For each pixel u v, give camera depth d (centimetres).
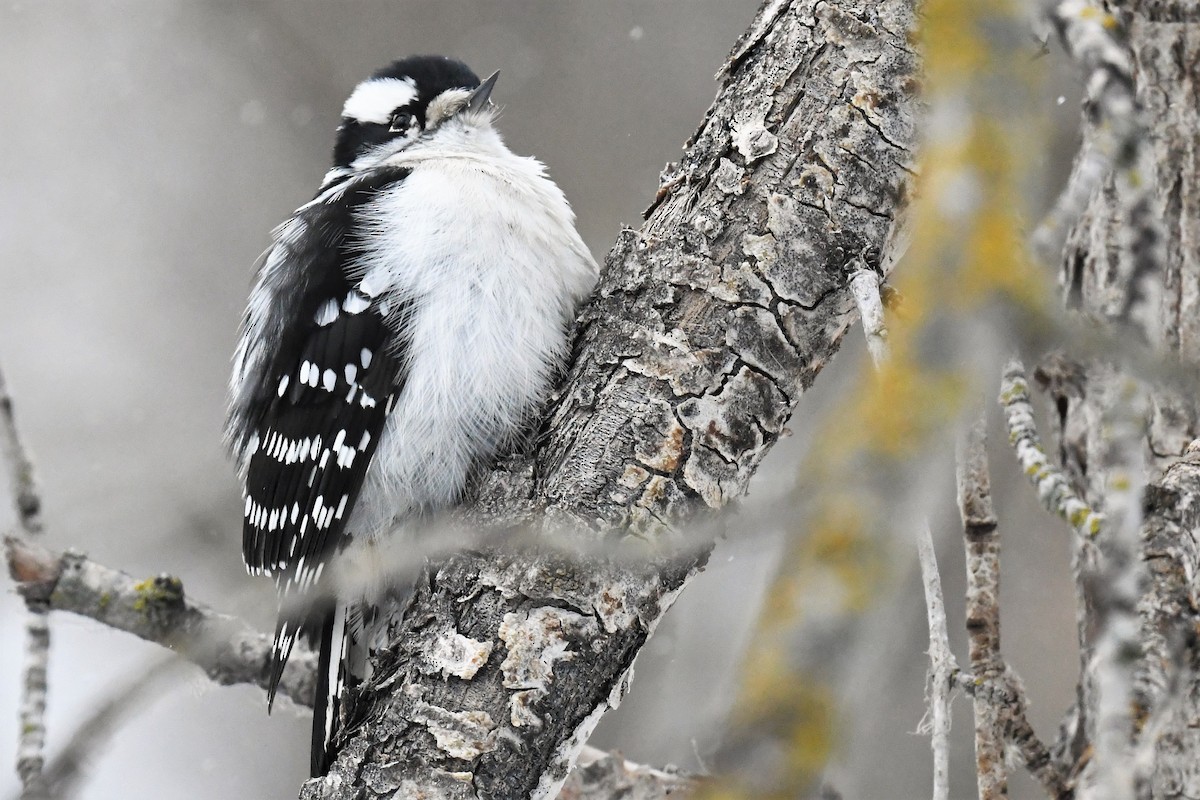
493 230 726
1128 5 595
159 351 1542
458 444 695
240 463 838
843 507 208
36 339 1533
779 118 560
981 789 531
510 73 1489
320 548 729
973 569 567
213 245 1581
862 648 197
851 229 550
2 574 744
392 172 792
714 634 879
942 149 247
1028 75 251
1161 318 576
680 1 1503
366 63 1567
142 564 939
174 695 772
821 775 192
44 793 449
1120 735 346
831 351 559
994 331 229
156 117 1609
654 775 704
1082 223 608
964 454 568
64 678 1034
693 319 553
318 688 662
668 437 543
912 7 557
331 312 730
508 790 515
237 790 1280
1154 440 564
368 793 520
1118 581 369
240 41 1622
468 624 529
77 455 1434
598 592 523
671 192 590
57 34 1688
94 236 1587
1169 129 586
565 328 714
